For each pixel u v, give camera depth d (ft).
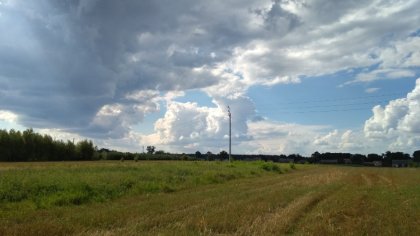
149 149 544.62
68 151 388.78
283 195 85.05
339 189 107.86
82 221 50.70
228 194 86.79
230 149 269.03
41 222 49.01
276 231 47.21
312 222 53.26
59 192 75.46
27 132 367.04
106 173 119.55
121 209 61.52
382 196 90.07
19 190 74.02
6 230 43.98
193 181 118.32
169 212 59.62
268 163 231.30
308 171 239.71
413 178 175.63
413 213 62.90
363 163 551.18
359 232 46.91
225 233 45.80
